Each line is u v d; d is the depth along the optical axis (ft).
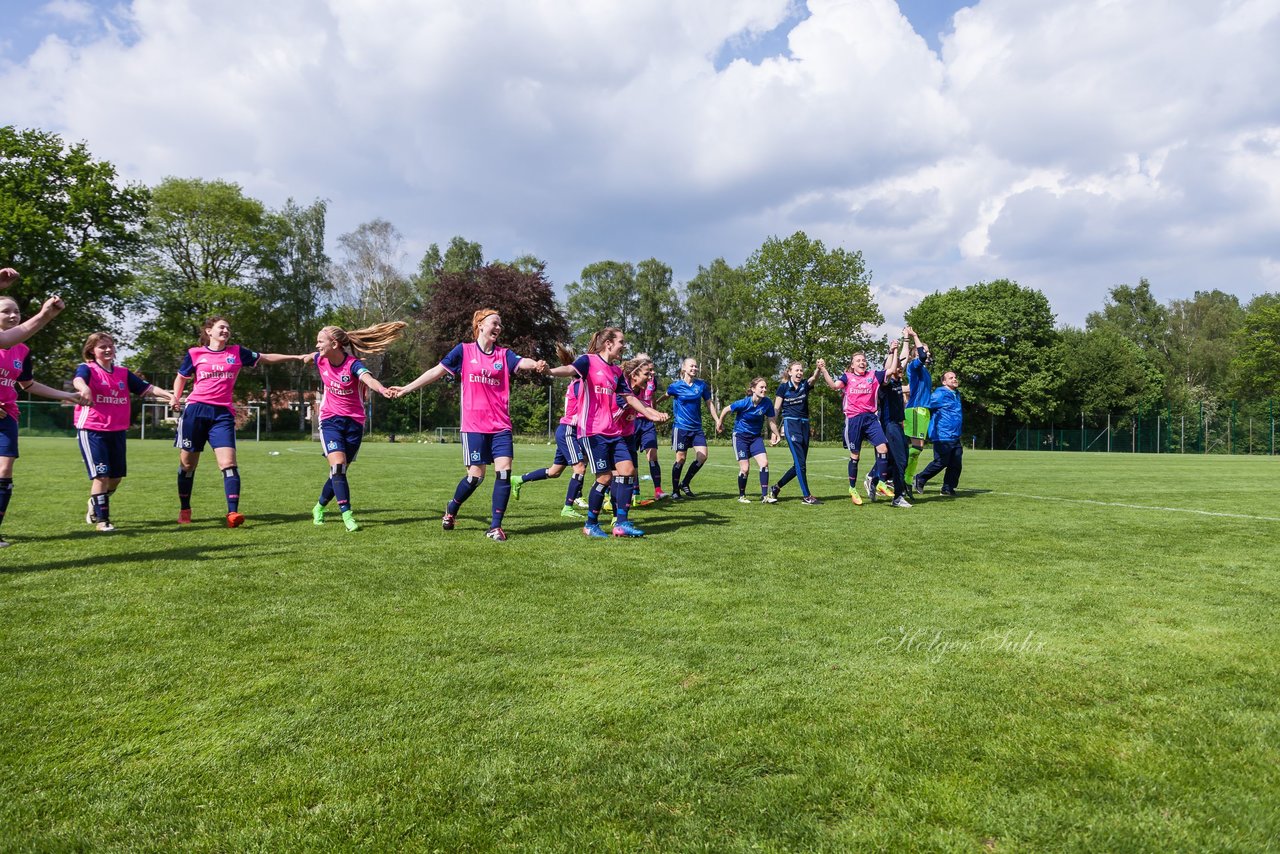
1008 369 167.94
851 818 5.85
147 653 9.71
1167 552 18.01
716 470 53.06
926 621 11.46
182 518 22.21
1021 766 6.66
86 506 26.35
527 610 12.07
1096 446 164.04
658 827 5.73
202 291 139.03
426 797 6.18
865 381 29.43
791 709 7.98
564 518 24.49
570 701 8.20
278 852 5.43
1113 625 11.26
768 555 17.37
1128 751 6.97
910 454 34.32
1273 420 153.38
